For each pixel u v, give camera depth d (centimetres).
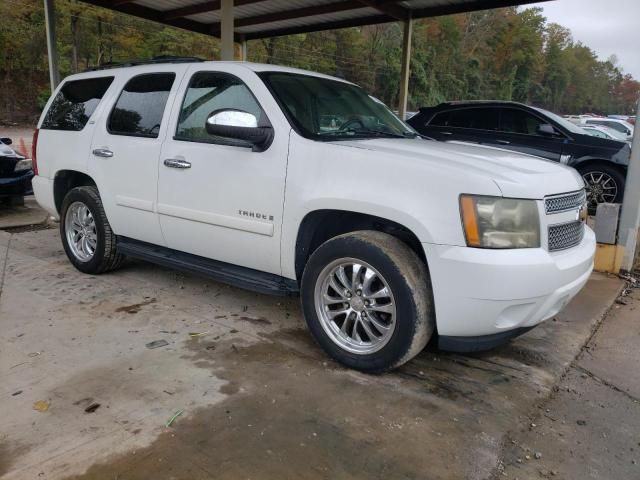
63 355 333
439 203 284
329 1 859
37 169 531
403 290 296
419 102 5331
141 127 430
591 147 816
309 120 358
